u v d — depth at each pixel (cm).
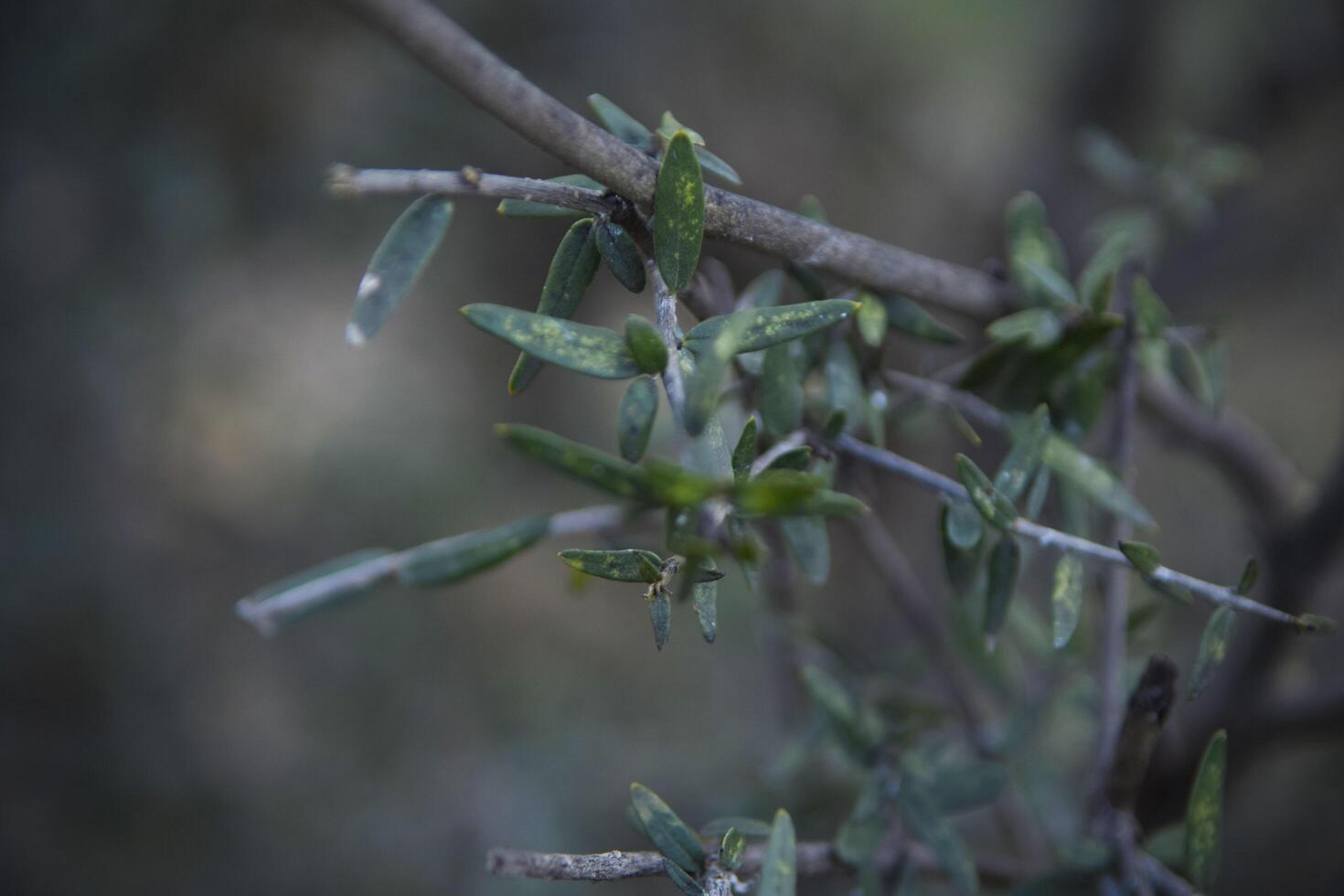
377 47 98
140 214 94
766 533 51
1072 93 124
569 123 42
